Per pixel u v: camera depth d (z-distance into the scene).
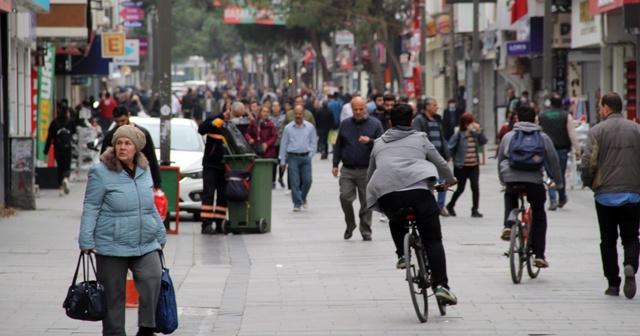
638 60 76.94
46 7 60.38
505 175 34.44
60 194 67.62
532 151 33.97
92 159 80.62
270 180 49.00
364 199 45.25
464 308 29.59
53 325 27.06
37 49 81.31
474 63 109.19
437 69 158.75
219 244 44.91
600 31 85.19
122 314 23.72
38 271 35.84
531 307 29.59
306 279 35.06
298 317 28.56
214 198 51.53
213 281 34.97
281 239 46.41
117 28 144.88
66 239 44.69
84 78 137.50
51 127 67.81
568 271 36.12
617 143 30.56
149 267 23.77
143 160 23.75
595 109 100.69
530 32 102.31
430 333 26.23
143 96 173.50
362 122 45.25
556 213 55.66
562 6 96.88
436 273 28.17
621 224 30.95
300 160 58.59
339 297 31.61
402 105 29.36
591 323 27.28
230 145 48.25
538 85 118.38
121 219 23.36
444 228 49.22
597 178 30.88
